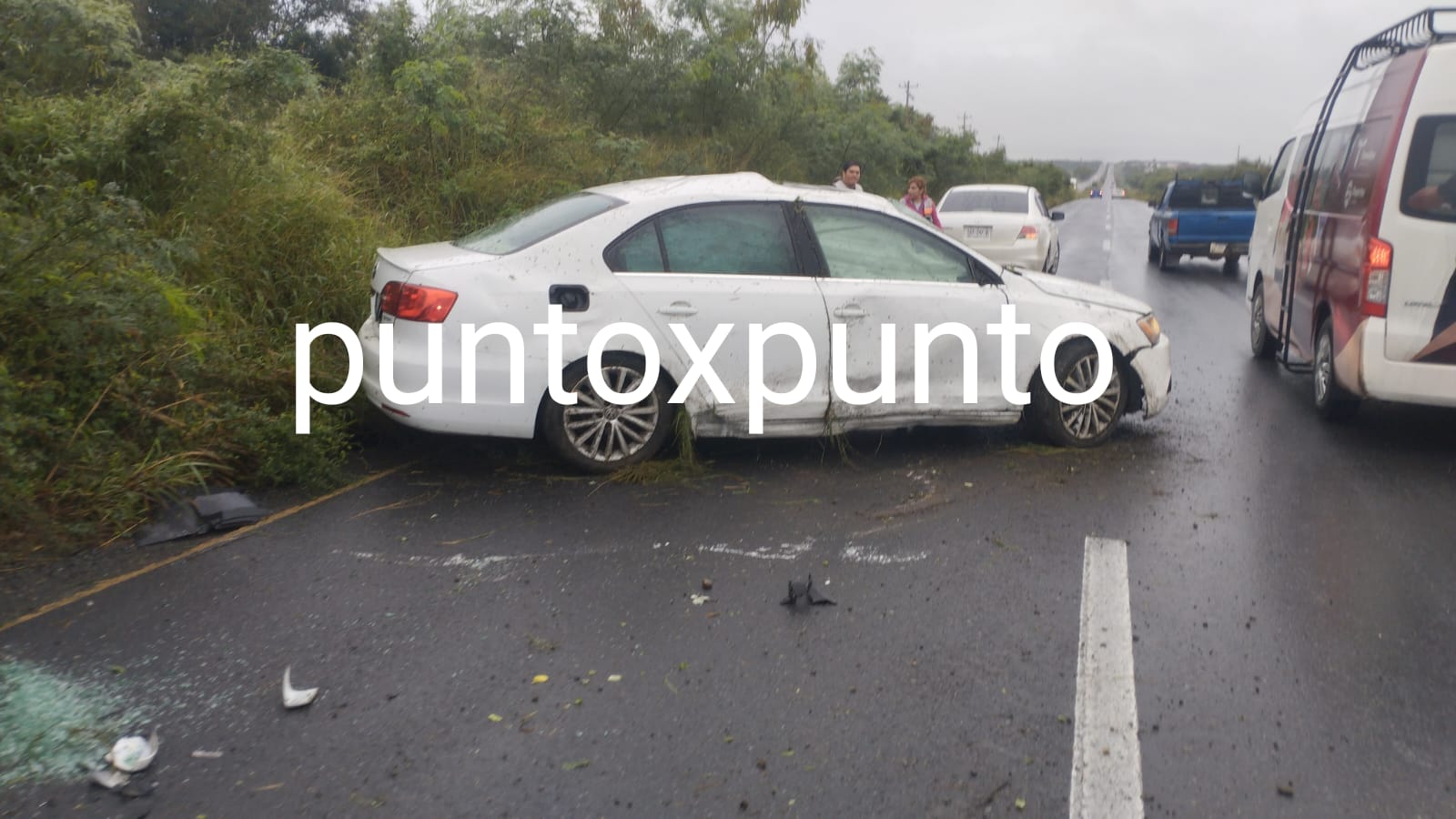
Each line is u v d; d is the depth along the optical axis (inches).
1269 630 178.4
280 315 292.4
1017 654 168.2
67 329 224.1
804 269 261.6
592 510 231.6
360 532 215.5
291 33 929.5
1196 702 154.6
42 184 259.8
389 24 509.0
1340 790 133.7
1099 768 137.4
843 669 162.9
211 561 199.2
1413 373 282.0
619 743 141.5
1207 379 390.9
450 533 216.1
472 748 139.9
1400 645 173.6
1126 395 293.4
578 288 243.0
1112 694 156.1
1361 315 287.3
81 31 340.2
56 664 159.2
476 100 506.0
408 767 135.4
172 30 887.1
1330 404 317.7
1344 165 323.6
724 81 742.5
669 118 741.9
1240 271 820.6
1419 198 278.2
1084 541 218.4
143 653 163.2
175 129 306.8
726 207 258.2
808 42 849.5
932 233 276.4
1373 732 147.3
